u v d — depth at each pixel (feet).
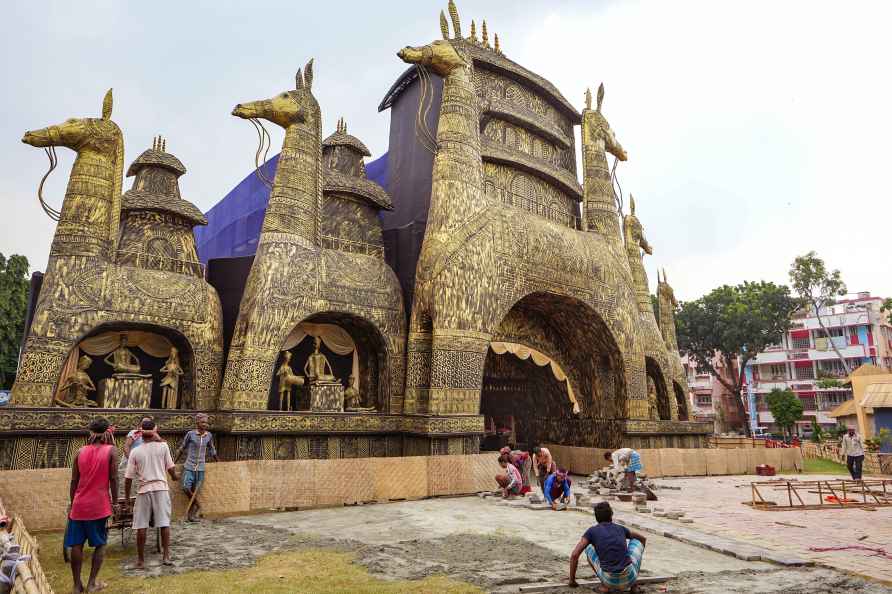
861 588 21.93
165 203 57.88
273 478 39.27
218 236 103.40
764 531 33.17
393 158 78.64
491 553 26.71
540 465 43.83
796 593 21.16
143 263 55.83
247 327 50.70
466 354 56.90
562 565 24.66
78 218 47.73
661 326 99.81
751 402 204.95
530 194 75.31
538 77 77.66
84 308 46.37
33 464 42.16
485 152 69.31
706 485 59.26
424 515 37.60
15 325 108.17
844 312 198.49
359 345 61.05
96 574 20.98
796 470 79.51
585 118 83.76
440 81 72.95
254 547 27.94
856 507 42.70
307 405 56.90
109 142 50.14
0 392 85.40
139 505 24.29
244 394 49.26
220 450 49.96
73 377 46.73
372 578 22.65
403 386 58.75
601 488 50.47
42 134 47.85
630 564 20.84
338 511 39.22
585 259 71.56
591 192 80.43
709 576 23.32
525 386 80.53
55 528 32.37
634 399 73.20
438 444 53.93
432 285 57.26
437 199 60.95
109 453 21.76
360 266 58.85
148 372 52.13
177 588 21.29
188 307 51.78
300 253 54.70
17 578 18.65
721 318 158.51
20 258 109.40
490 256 60.95
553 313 73.82
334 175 64.95
